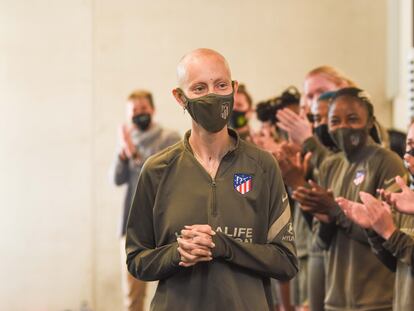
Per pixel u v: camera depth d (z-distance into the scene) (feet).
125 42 25.96
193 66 8.98
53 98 26.02
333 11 25.20
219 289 8.94
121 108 25.91
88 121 25.98
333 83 15.92
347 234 12.54
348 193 12.98
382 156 12.72
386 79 24.89
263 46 25.50
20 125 26.02
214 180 9.16
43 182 26.02
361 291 12.46
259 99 25.48
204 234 8.59
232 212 9.05
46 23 26.00
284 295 18.20
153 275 9.12
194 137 9.37
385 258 11.43
